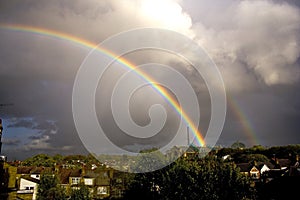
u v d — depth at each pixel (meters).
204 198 24.86
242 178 25.27
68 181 69.38
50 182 51.19
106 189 66.75
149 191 36.78
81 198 49.91
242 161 89.81
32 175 74.06
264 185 34.84
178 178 27.41
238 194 24.61
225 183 24.95
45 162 116.62
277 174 52.75
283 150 99.94
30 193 49.78
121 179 46.78
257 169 72.12
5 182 35.09
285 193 31.27
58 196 49.84
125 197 39.53
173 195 27.12
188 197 25.66
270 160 90.12
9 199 35.31
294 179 32.25
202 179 25.58
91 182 67.94
